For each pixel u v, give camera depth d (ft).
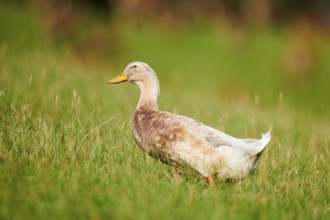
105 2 194.08
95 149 32.94
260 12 202.08
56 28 146.00
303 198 31.60
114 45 156.97
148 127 32.68
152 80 35.29
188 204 27.55
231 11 199.72
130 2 189.67
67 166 30.32
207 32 189.06
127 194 27.89
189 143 30.94
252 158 30.91
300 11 213.66
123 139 35.22
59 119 38.06
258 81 159.22
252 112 61.41
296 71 166.30
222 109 58.95
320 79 170.40
